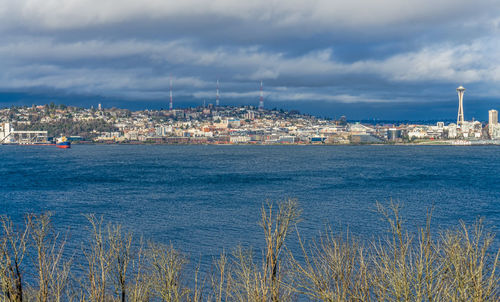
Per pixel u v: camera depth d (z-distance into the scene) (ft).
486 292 56.03
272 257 70.08
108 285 84.99
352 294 63.21
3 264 70.38
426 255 60.85
